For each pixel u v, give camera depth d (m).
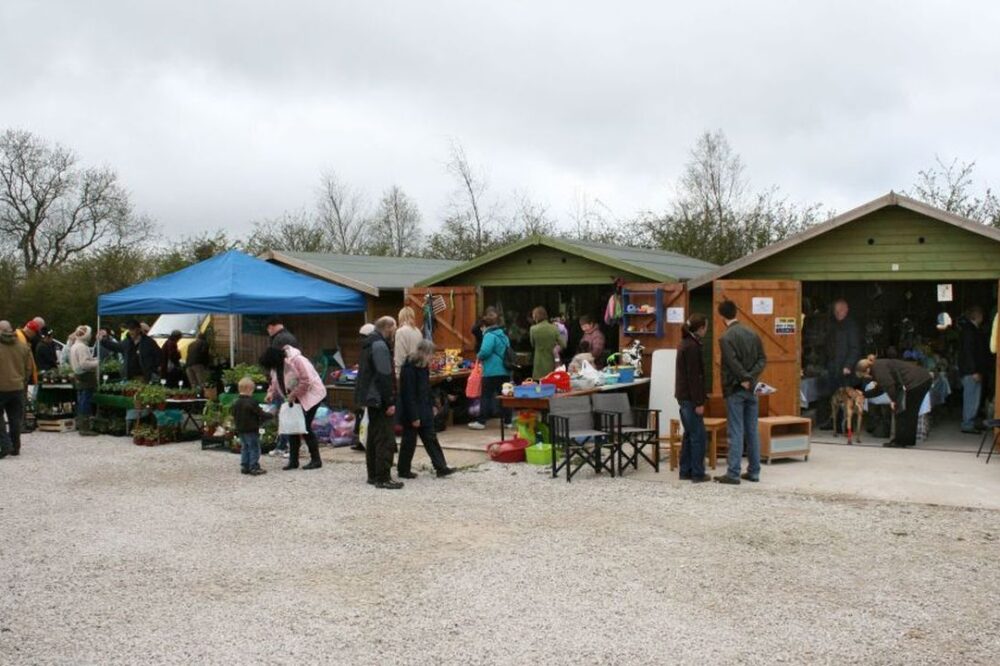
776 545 7.54
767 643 5.49
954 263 12.21
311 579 6.89
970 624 5.77
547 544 7.66
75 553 7.73
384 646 5.57
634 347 14.02
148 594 6.62
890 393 12.05
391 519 8.66
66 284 32.66
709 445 10.98
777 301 12.98
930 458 11.32
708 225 29.62
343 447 13.10
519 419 11.89
